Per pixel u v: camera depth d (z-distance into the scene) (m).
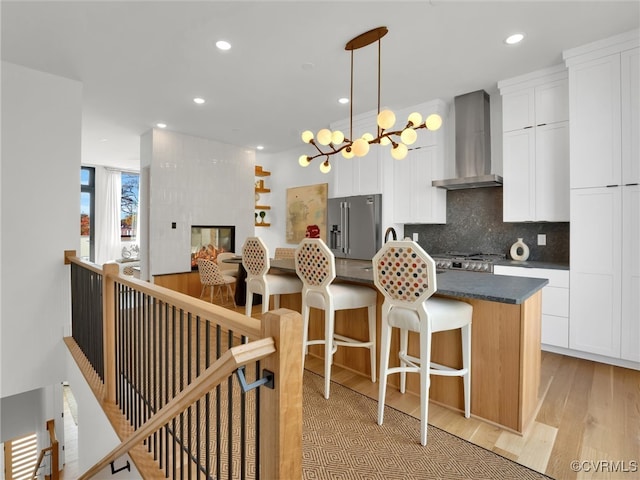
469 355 2.06
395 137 4.57
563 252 3.59
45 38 2.73
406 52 2.99
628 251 2.76
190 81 3.54
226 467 1.65
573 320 3.03
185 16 2.47
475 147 3.94
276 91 3.81
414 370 2.00
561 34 2.73
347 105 4.29
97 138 5.59
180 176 5.38
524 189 3.49
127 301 2.11
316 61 3.14
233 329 1.02
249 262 2.87
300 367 0.87
